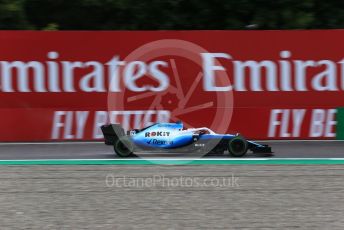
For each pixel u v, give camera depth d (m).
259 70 33.38
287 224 14.95
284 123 32.62
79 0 47.00
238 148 25.53
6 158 25.97
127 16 47.81
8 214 16.05
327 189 19.02
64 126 32.34
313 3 47.44
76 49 33.03
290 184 19.81
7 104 32.88
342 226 14.75
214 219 15.45
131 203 17.25
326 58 33.16
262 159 25.14
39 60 32.94
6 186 19.66
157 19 47.81
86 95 33.19
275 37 33.25
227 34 33.34
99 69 33.19
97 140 32.41
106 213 16.11
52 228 14.66
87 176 21.44
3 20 44.22
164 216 15.77
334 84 33.19
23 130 32.12
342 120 32.34
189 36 33.38
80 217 15.70
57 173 22.09
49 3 47.47
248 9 47.34
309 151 27.77
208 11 48.03
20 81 32.91
